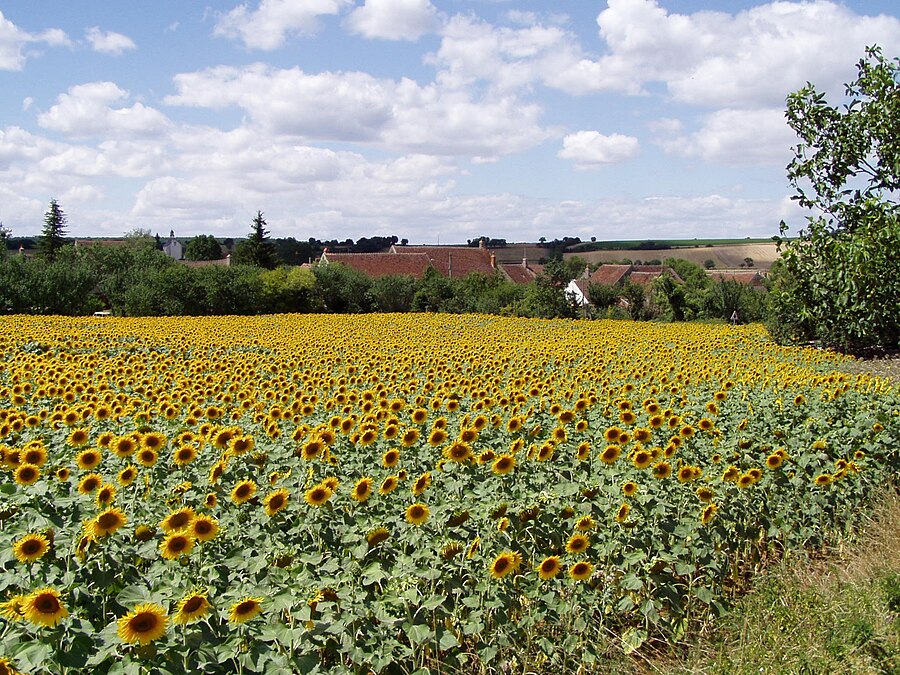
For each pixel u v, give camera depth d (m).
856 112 11.45
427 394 11.33
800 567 6.09
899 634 4.79
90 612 4.16
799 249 11.96
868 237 10.48
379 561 4.90
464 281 54.00
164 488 5.98
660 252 105.50
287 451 7.03
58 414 8.17
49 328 24.84
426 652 4.45
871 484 7.52
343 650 4.09
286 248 118.44
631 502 5.73
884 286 10.70
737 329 28.56
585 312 43.66
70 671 3.52
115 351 18.91
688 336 24.41
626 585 5.08
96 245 60.53
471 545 4.75
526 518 5.34
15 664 3.34
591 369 13.42
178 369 14.11
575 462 6.55
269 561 4.80
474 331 27.55
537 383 11.08
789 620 5.11
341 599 4.34
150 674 3.52
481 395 10.07
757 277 65.06
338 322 32.00
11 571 4.24
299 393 10.42
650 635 5.17
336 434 7.14
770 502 6.59
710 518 5.86
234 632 3.89
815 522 6.67
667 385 11.34
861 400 9.62
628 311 43.91
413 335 24.97
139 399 10.34
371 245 125.25
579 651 4.78
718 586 5.65
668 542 5.64
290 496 5.57
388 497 5.75
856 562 6.09
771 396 9.88
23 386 11.01
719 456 7.09
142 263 58.97
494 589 4.68
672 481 6.33
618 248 120.56
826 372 15.29
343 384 12.26
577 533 5.15
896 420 8.72
